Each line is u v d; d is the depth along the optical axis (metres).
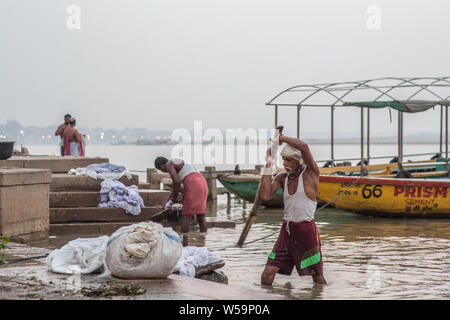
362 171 15.75
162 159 9.34
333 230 11.76
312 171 6.21
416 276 6.98
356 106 16.00
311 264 6.29
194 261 6.32
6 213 8.37
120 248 5.28
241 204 18.41
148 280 5.30
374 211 14.32
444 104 15.92
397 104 15.35
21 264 5.98
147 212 10.59
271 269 6.36
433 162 23.22
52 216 10.04
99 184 10.72
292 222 6.28
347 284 6.50
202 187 9.20
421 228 12.14
